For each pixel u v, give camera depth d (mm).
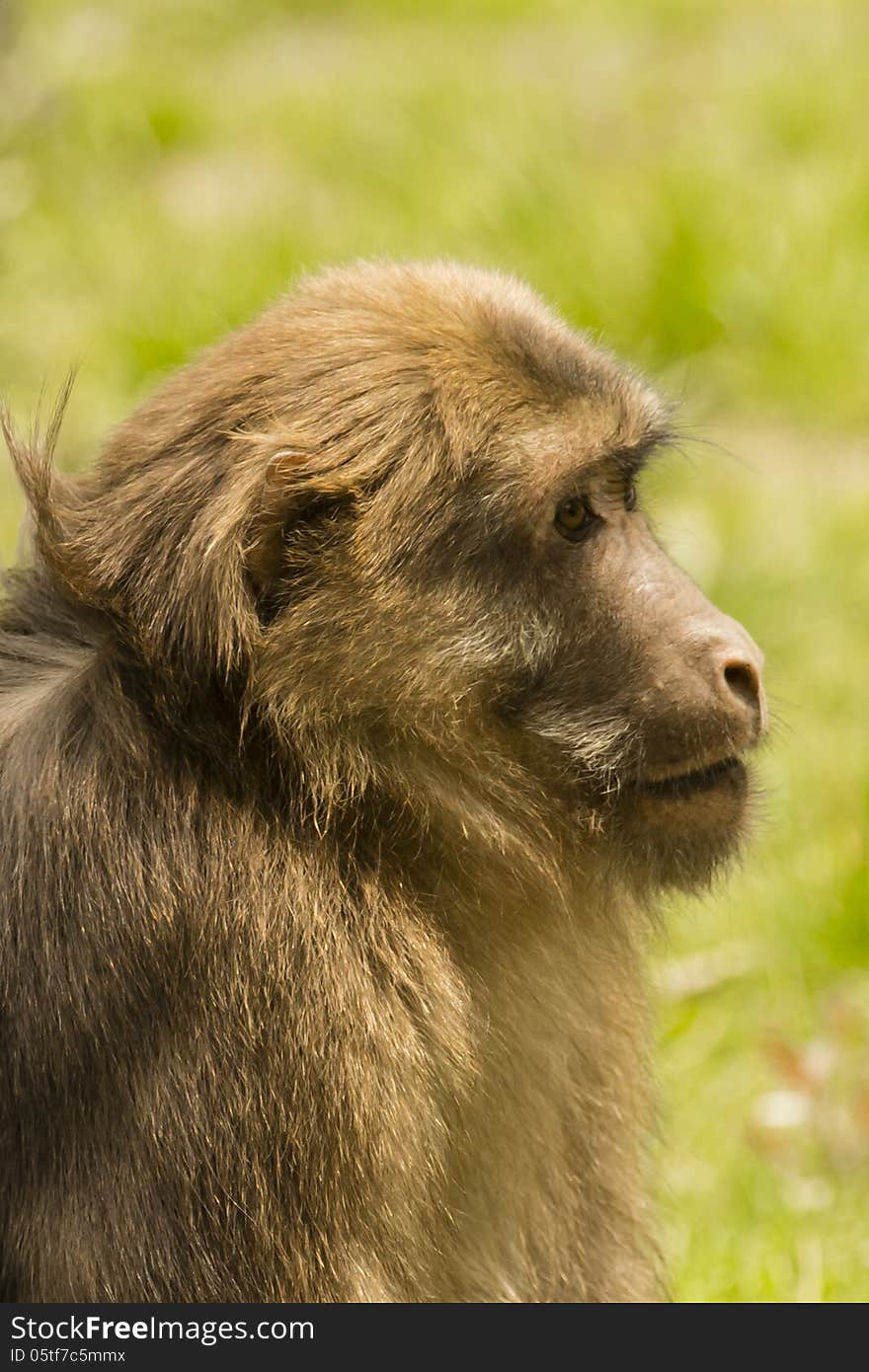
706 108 38812
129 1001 10734
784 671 22688
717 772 11719
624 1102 13039
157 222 33062
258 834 10992
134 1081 10727
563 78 41500
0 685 11773
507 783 11656
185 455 11422
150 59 42531
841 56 40750
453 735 11477
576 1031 12398
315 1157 10695
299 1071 10711
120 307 29188
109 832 10859
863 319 30125
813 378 29391
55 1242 10797
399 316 11922
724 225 31359
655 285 29906
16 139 32469
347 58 43812
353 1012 10875
